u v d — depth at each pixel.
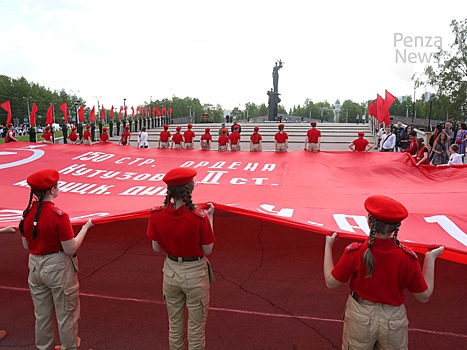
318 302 4.05
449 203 4.39
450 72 36.25
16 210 4.24
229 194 5.14
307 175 6.71
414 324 3.63
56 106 95.50
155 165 7.56
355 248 2.25
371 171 6.80
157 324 3.62
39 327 2.99
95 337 3.41
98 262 5.12
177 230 2.59
